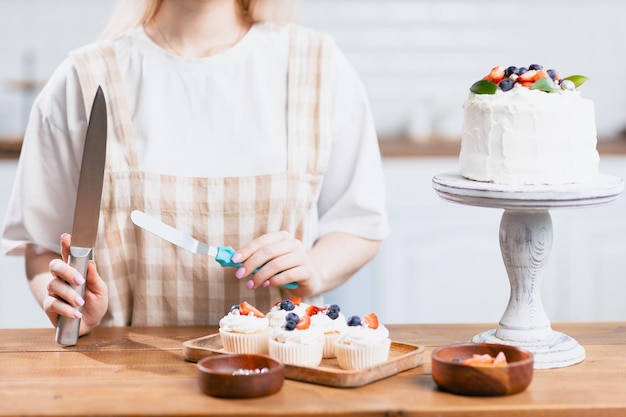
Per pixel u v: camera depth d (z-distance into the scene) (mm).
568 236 3445
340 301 3410
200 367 1316
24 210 1874
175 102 1867
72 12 4012
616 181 1497
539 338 1506
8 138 3652
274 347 1416
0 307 3316
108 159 1824
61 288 1580
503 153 1488
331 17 4082
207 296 1855
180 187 1832
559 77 1558
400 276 3408
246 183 1840
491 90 1515
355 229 1923
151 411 1240
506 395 1304
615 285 3447
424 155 3438
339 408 1250
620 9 4105
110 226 1836
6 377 1410
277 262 1665
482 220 3412
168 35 1909
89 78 1854
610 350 1562
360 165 1927
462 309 3416
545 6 4102
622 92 4129
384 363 1386
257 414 1234
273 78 1893
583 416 1263
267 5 1923
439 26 4102
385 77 4102
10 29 3996
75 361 1501
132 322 1875
